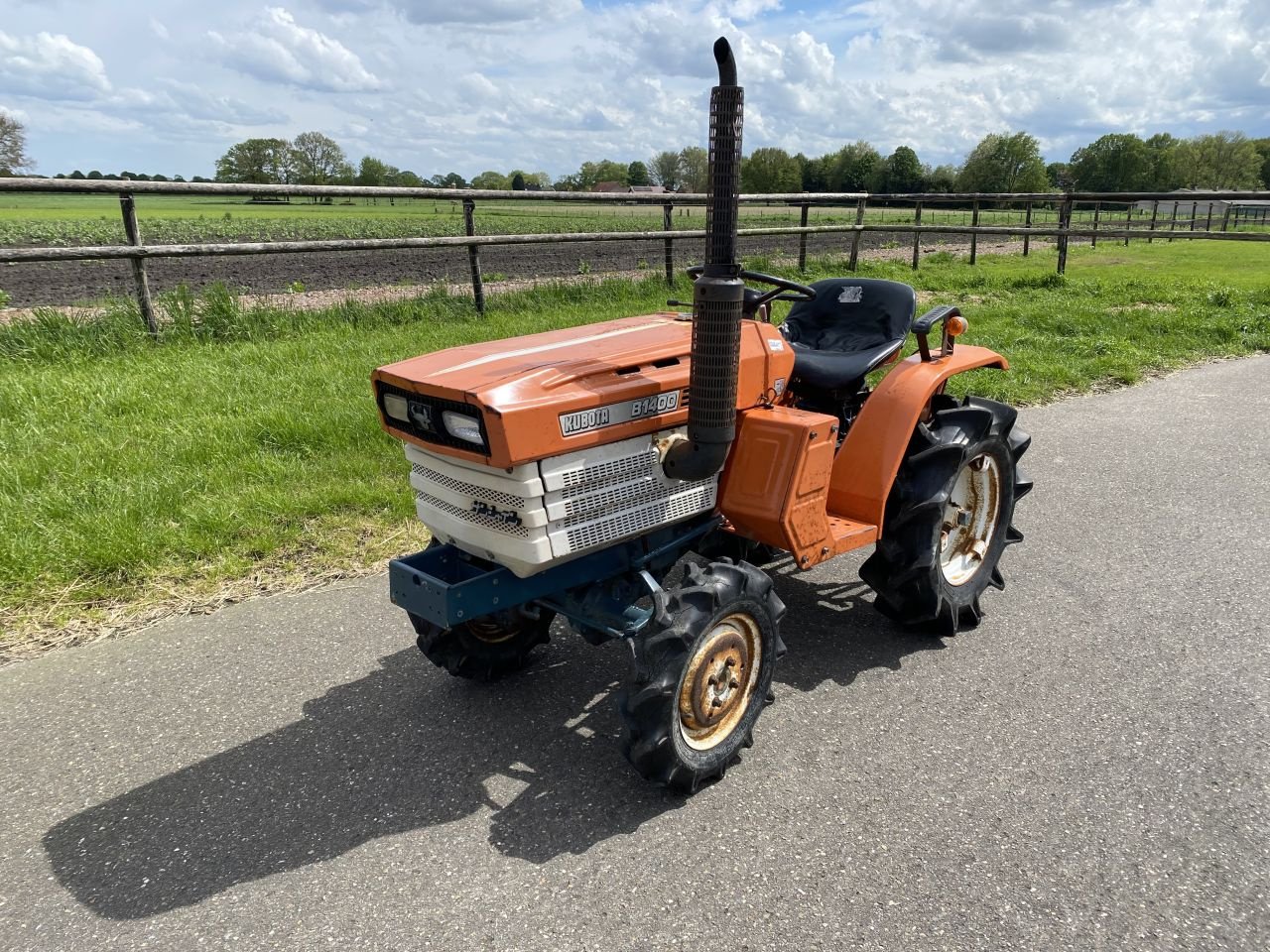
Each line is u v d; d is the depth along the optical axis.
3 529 3.95
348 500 4.47
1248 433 6.00
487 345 2.87
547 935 2.07
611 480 2.53
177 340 7.18
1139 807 2.48
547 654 3.41
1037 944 2.02
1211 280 13.23
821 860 2.29
